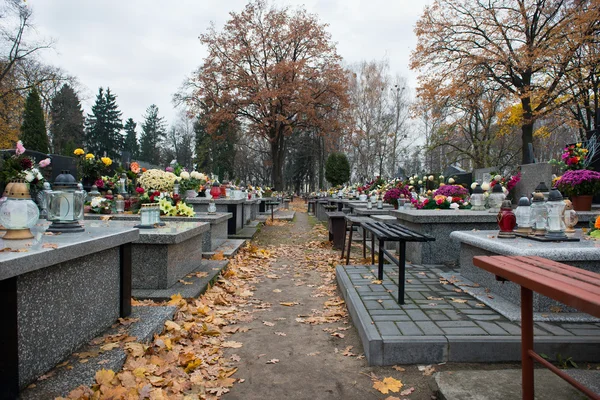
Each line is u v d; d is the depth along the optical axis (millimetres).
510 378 2551
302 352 3322
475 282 4680
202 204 10734
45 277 2422
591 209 6883
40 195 7094
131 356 2773
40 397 2135
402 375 2803
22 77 25766
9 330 2070
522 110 19531
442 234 6086
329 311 4438
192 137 66188
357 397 2574
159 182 8945
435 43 20484
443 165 33188
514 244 3926
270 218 18016
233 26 32625
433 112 22984
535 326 3156
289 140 51094
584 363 2828
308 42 33594
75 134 45250
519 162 26109
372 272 5496
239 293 5203
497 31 19094
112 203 7668
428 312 3621
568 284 1701
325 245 9898
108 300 3250
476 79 19641
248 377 2881
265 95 31109
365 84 39531
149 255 4688
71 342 2709
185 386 2631
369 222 5980
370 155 39875
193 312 4105
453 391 2389
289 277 6379
